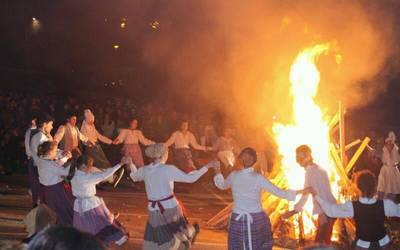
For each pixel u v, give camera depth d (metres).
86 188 6.96
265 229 5.79
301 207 6.10
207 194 13.26
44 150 7.62
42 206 4.82
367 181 5.22
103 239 6.95
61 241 2.24
